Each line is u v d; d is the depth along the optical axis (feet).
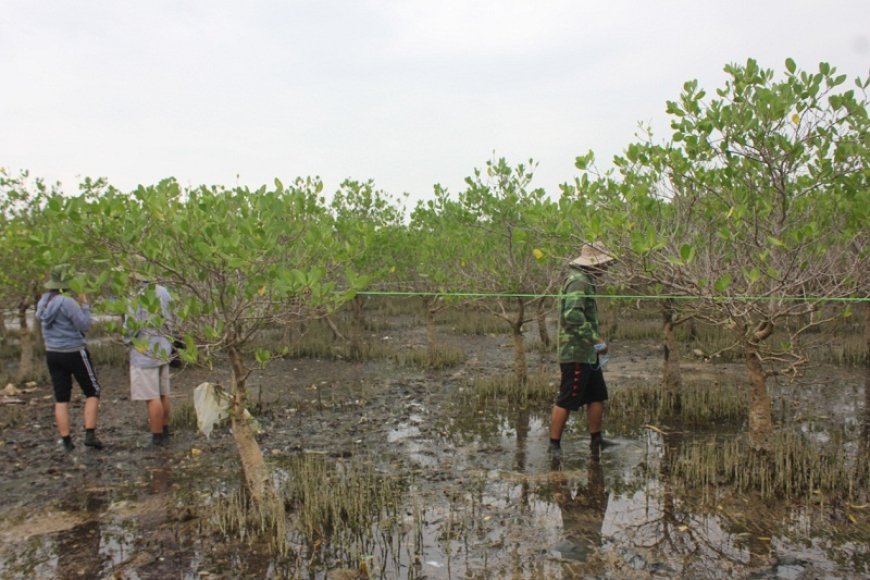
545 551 12.73
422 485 16.44
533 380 26.91
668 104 17.12
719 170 17.38
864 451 18.10
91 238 13.67
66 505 15.51
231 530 13.80
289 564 12.35
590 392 19.01
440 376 31.17
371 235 16.90
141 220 14.42
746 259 16.98
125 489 16.51
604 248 16.61
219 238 12.91
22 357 31.09
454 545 13.04
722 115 15.51
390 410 24.57
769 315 15.81
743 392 25.12
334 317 46.93
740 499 15.05
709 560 12.21
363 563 12.13
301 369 33.17
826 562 12.03
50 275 19.52
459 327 46.44
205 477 17.33
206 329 13.26
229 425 22.27
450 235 32.01
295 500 15.26
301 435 21.30
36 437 21.45
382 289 35.60
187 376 30.86
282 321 14.51
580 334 18.22
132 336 13.96
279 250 14.67
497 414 23.81
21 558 12.76
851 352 30.58
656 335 40.57
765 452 16.66
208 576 11.93
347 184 43.42
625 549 12.75
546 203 23.63
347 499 14.66
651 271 16.11
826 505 14.51
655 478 16.60
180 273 14.10
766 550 12.56
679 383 23.82
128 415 24.17
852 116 15.56
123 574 12.04
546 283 26.73
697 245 18.22
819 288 16.60
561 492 15.83
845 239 16.87
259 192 16.12
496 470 17.52
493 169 28.07
